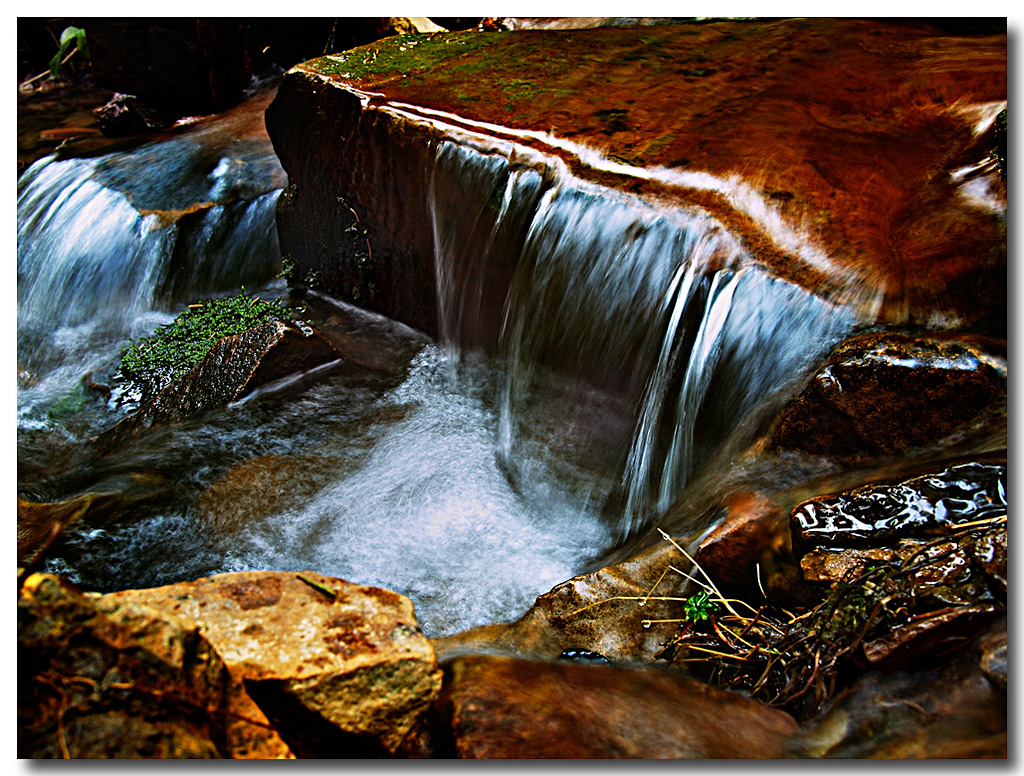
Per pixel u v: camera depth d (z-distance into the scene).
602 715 3.12
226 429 6.39
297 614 3.17
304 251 8.58
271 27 12.26
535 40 8.17
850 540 3.64
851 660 3.26
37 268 9.77
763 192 5.41
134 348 7.96
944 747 2.71
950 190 5.18
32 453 6.75
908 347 4.11
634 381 5.57
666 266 5.36
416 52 8.20
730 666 3.66
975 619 3.12
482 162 6.41
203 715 2.65
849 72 6.66
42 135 12.05
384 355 7.37
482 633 4.21
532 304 6.26
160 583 5.09
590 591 4.15
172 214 9.17
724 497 4.32
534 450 6.07
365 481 5.86
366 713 2.91
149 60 12.05
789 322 4.72
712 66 7.15
